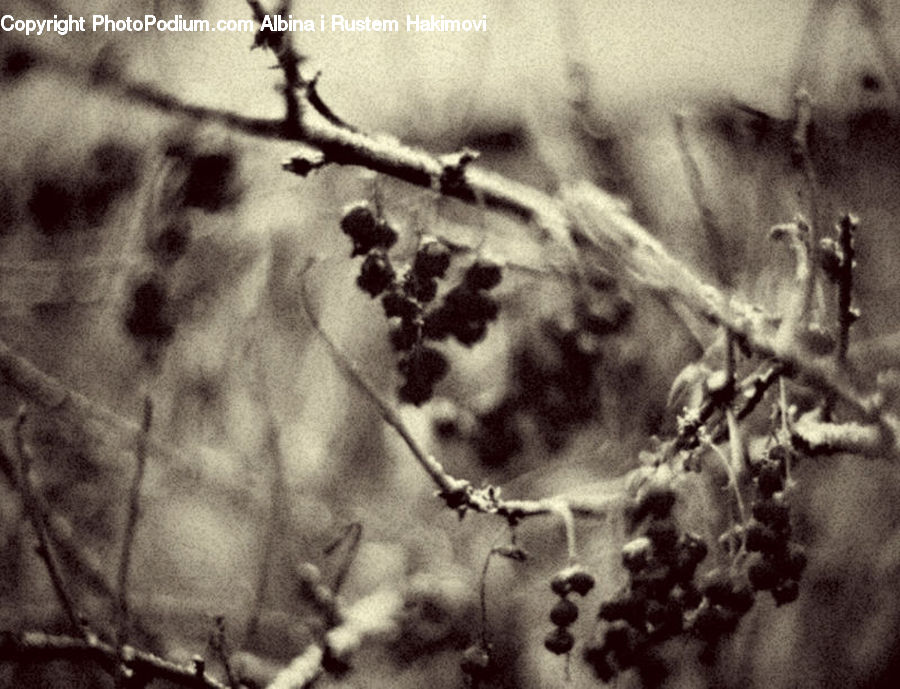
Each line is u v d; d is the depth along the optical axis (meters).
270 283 1.20
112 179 1.19
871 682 1.13
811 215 1.05
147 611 1.20
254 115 1.07
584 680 1.20
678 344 1.15
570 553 1.05
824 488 1.15
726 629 1.04
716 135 1.14
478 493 1.06
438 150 1.11
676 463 1.05
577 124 1.12
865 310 1.16
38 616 1.17
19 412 1.04
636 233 1.08
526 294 1.17
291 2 1.05
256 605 1.12
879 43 1.10
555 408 1.16
